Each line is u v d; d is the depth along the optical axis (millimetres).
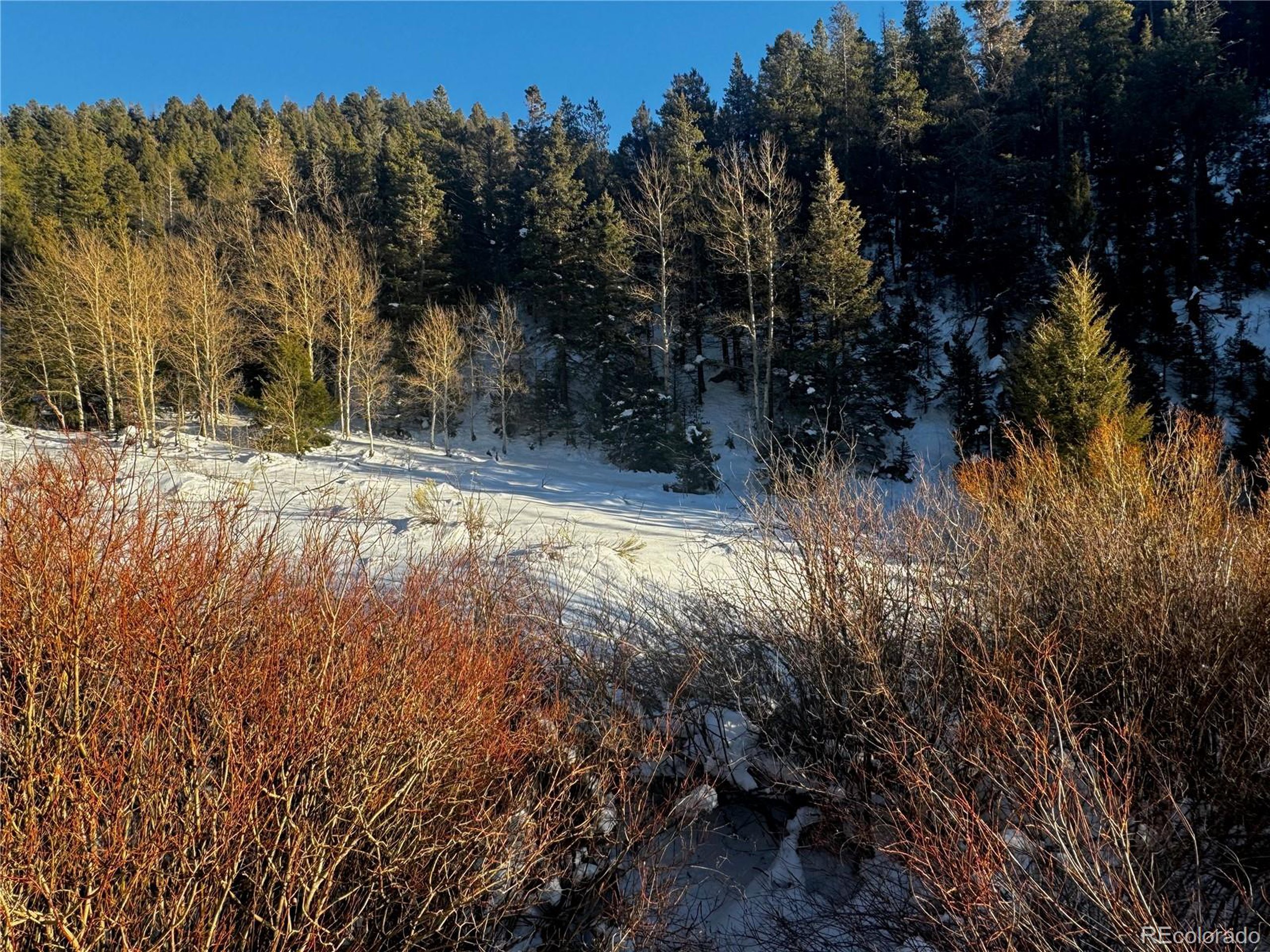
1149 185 29250
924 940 3408
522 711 4215
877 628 4336
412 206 33469
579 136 55094
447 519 9539
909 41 41906
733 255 25297
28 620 2684
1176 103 27750
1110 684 3840
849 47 39312
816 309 25328
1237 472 6461
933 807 3340
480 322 31719
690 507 16375
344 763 2947
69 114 56969
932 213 32656
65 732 2504
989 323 26094
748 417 27844
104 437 4246
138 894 2363
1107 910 2619
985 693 3807
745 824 4984
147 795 2488
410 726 3158
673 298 29219
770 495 4973
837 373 23625
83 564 2812
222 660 2857
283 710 2934
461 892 3250
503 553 6840
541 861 3701
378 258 33219
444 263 33562
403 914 3072
